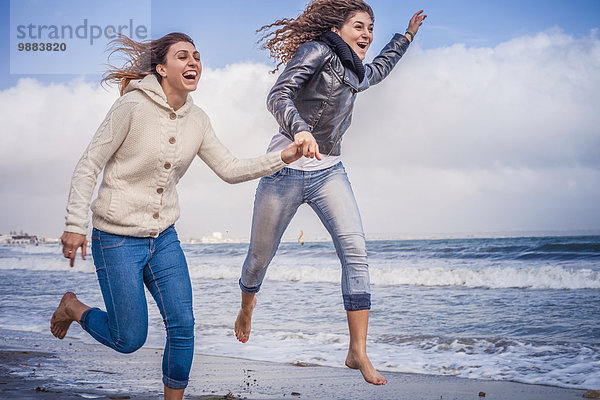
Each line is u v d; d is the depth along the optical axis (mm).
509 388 3314
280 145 3047
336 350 4676
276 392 3295
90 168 2182
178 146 2309
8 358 4457
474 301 7387
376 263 15375
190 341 2312
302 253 18984
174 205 2393
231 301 8109
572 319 5641
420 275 10234
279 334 5426
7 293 9758
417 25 3668
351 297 2889
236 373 3891
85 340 5430
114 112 2213
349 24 3010
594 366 3740
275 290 9492
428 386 3414
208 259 20203
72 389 3262
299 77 2785
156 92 2240
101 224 2270
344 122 3033
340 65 2904
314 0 3078
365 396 3184
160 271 2316
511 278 9516
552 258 14484
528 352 4254
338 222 2955
